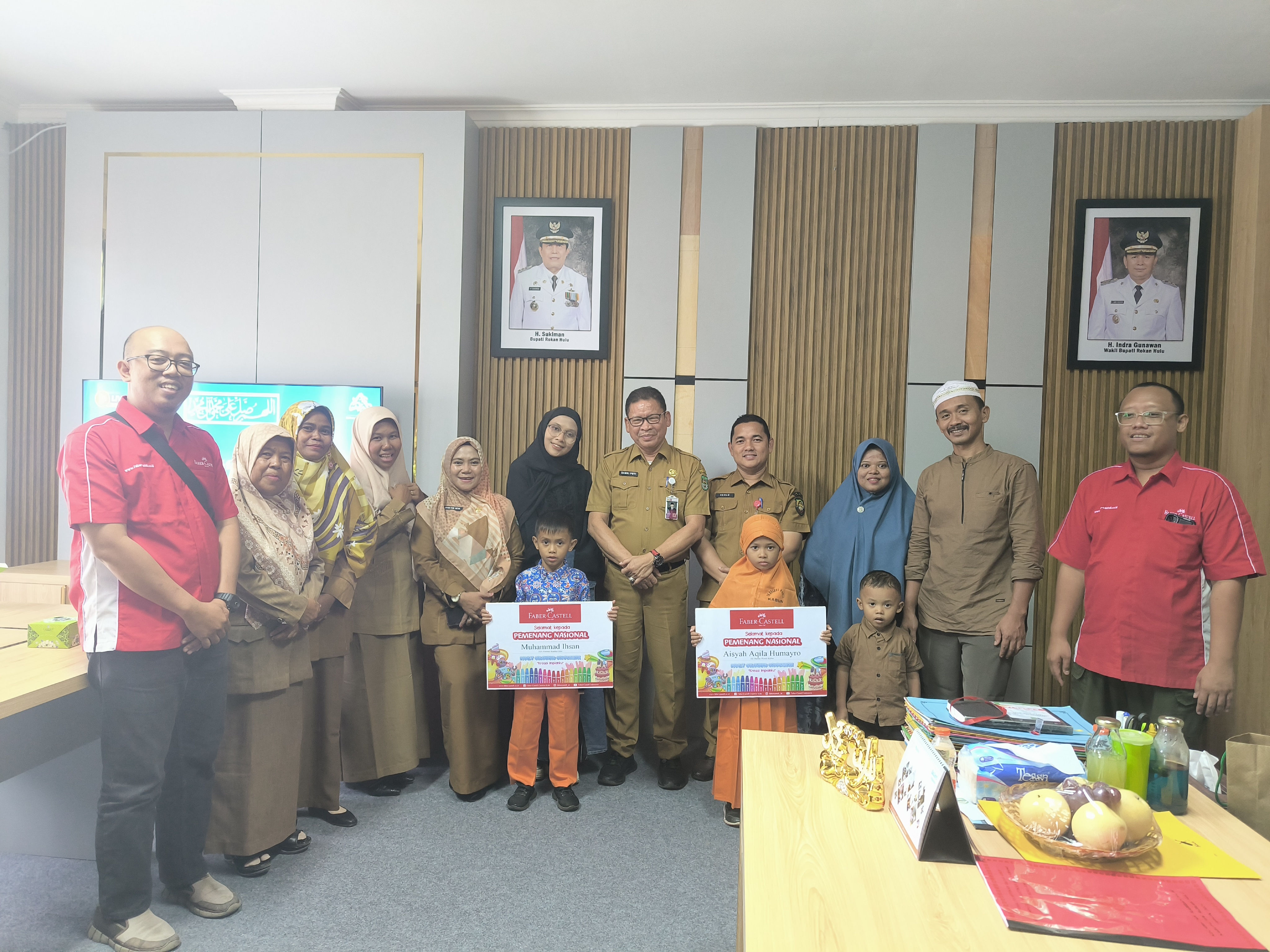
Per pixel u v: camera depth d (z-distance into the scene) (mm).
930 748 1334
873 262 3705
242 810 2301
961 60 3275
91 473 1813
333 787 2703
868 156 3703
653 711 3389
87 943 2012
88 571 1884
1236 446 3408
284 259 3727
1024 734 1574
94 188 3801
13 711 1729
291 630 2330
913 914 1063
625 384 3803
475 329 3863
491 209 3848
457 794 2943
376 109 3904
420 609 3104
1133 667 2275
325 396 3578
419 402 3688
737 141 3727
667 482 3145
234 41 3270
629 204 3781
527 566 3129
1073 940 1008
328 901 2234
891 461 3131
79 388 3836
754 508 3188
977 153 3650
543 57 3348
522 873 2414
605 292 3777
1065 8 2865
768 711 2748
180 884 2150
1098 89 3494
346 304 3707
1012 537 2906
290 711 2420
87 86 3732
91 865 2412
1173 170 3562
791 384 3748
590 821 2799
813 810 1404
